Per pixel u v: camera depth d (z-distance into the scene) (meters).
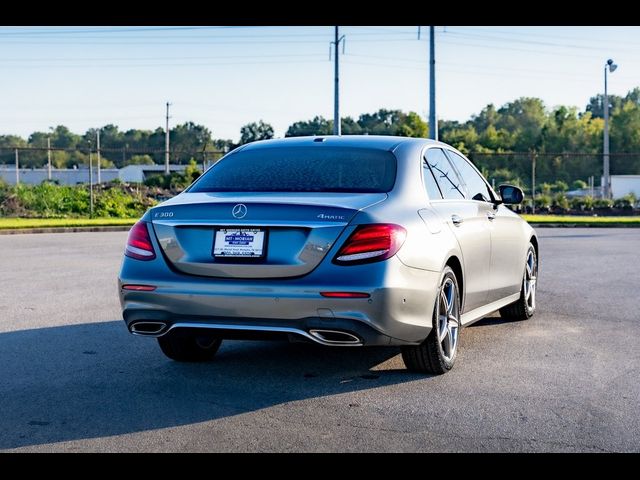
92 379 5.09
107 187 36.91
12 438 3.94
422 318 4.82
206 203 4.76
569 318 7.49
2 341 6.29
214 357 5.74
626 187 60.66
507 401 4.63
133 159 131.00
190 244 4.75
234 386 4.92
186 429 4.08
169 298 4.71
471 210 5.84
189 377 5.14
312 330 4.54
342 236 4.53
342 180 5.05
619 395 4.78
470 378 5.16
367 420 4.25
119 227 21.58
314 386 4.93
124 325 6.99
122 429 4.08
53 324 7.03
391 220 4.66
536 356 5.84
